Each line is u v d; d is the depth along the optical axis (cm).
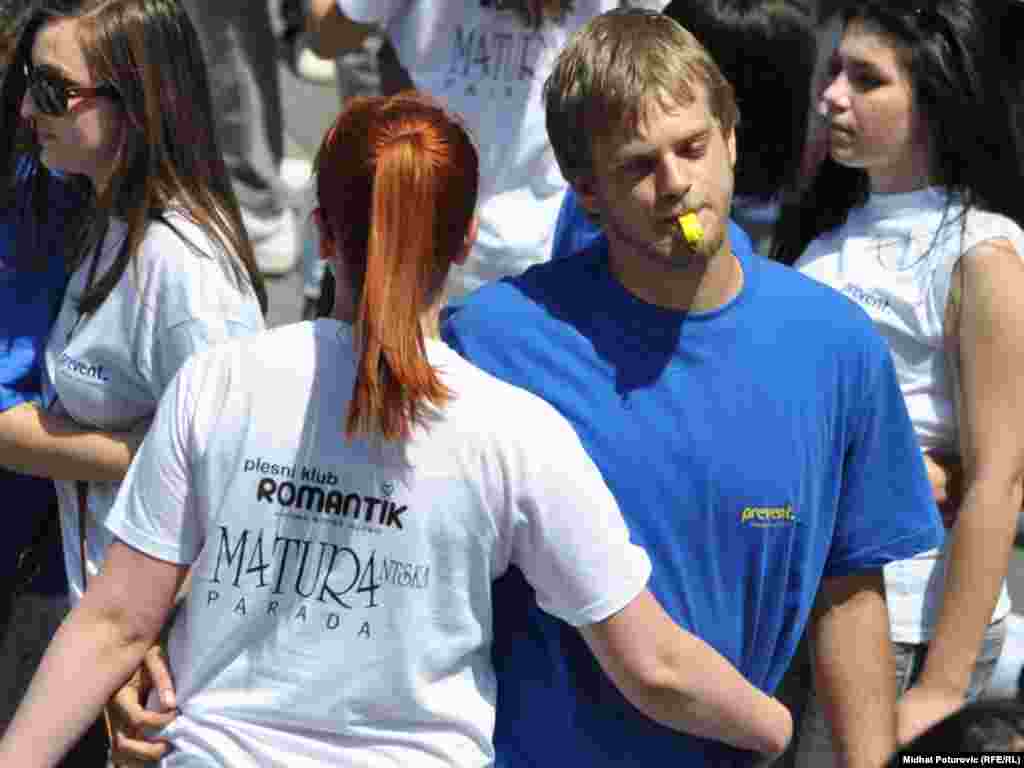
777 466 901
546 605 865
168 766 866
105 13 1050
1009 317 1102
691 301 895
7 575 1176
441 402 828
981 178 1140
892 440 953
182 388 860
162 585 868
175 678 875
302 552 841
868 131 1147
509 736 923
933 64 1122
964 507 1116
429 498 834
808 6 1220
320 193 855
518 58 1527
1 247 1120
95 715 874
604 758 921
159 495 858
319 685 841
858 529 965
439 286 856
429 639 845
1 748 859
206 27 2362
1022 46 1194
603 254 922
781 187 1248
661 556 903
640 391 898
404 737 852
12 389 1113
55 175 1131
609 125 849
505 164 1540
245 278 1087
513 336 914
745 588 920
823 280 1191
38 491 1169
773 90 1215
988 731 639
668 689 867
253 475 842
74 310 1097
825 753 1159
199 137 1080
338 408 840
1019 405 1108
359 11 1591
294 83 3397
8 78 1092
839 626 994
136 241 1052
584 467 848
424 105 853
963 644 1118
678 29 874
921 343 1141
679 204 849
